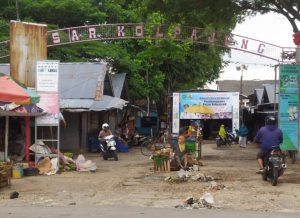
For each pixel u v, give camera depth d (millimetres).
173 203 10078
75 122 27422
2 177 12344
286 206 9797
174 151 16547
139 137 33000
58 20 32594
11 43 16734
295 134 19125
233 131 37312
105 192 11688
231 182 13305
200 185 12766
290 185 12742
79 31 20266
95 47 32656
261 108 38281
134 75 36156
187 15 20531
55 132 17016
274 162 12742
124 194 11359
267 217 8477
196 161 17719
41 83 16375
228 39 20594
